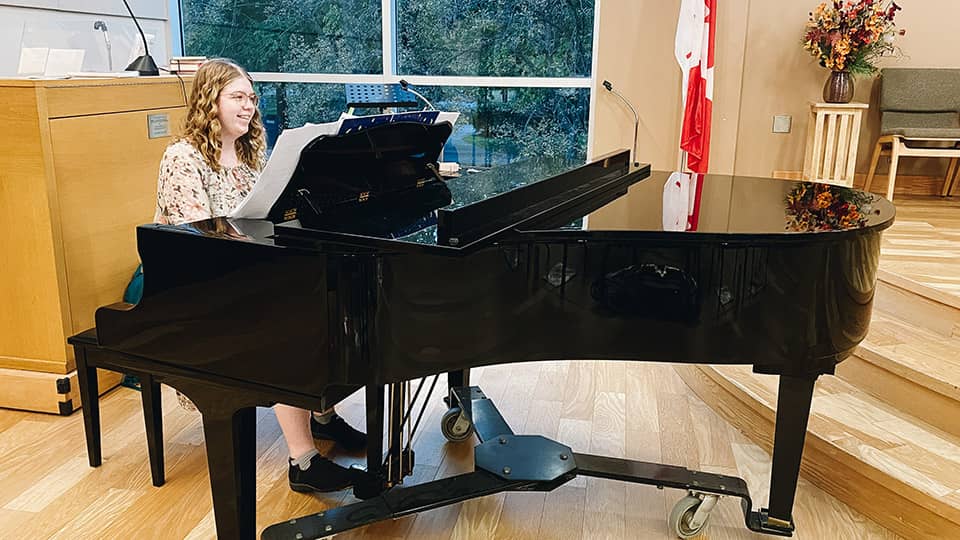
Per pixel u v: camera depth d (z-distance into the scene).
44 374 3.02
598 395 3.31
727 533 2.33
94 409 2.57
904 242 4.17
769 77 5.81
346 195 2.14
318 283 1.60
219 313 1.73
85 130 3.03
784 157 5.91
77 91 2.98
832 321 2.03
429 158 2.45
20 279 2.96
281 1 5.87
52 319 2.97
